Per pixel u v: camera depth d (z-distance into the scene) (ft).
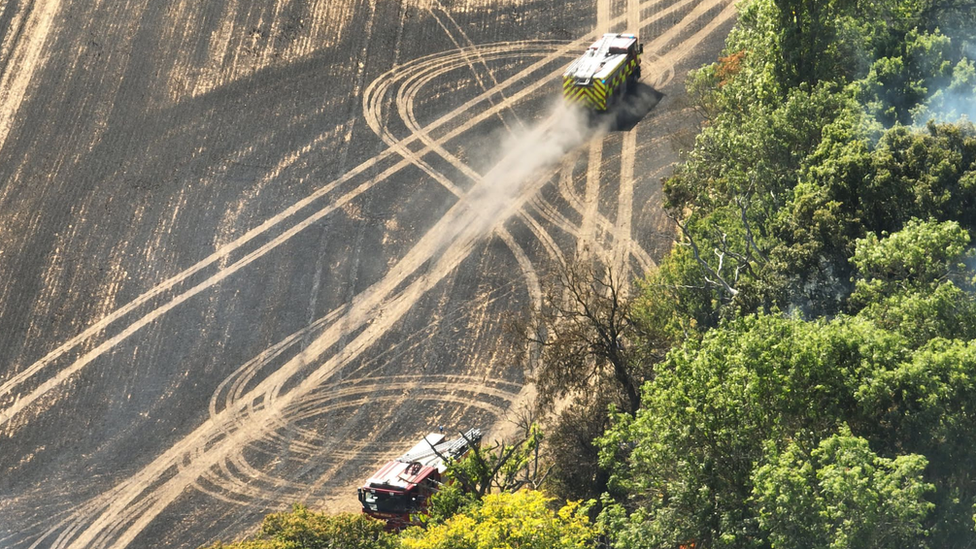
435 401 622.13
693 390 369.09
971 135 482.28
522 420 596.29
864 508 312.91
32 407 643.45
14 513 583.99
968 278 411.95
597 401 550.77
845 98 558.56
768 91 599.98
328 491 577.43
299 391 640.99
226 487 587.27
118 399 645.51
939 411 345.92
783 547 322.96
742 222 543.80
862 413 353.51
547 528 363.15
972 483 360.89
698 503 360.07
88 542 566.36
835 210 468.75
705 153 594.24
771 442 332.80
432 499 474.08
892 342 360.28
